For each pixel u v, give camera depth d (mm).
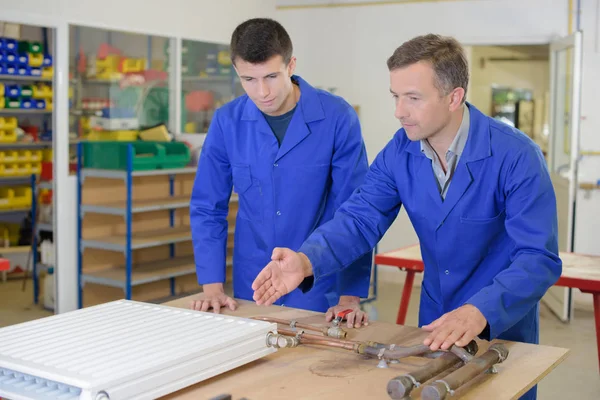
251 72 2039
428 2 6539
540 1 6172
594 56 5988
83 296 5348
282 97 2123
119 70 5680
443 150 1925
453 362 1506
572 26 6066
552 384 4148
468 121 1899
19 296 6125
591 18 6000
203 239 2355
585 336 5145
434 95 1728
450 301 2066
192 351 1470
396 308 5848
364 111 6898
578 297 6199
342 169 2354
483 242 1958
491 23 6344
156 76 5988
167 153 5578
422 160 1958
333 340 1723
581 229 6086
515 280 1702
